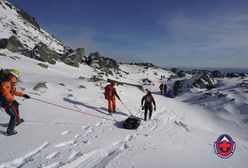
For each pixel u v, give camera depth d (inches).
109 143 249.3
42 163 180.4
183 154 253.4
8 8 1973.4
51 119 302.2
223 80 1253.1
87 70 1230.9
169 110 605.0
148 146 260.1
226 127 591.8
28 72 641.6
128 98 625.0
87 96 503.2
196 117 619.8
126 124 325.7
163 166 204.1
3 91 214.5
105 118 364.2
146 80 1692.9
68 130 271.3
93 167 191.5
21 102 349.4
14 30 1366.9
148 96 420.2
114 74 1633.9
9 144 204.4
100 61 1603.1
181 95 1088.8
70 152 208.8
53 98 418.9
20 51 960.9
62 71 899.4
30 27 1916.8
